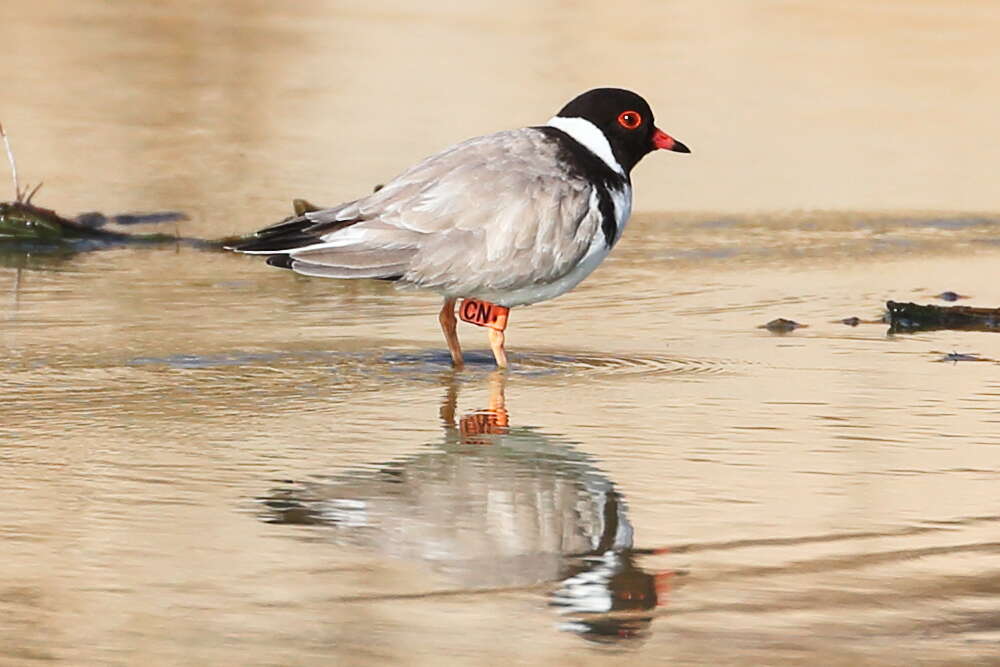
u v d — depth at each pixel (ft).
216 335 50.37
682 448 39.60
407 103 84.89
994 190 73.15
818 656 27.96
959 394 44.52
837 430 41.14
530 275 46.42
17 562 31.65
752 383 45.70
